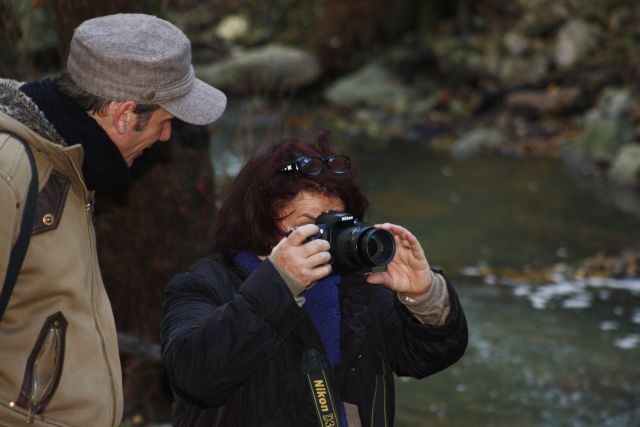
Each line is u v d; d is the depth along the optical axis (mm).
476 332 10242
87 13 6574
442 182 17703
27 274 3398
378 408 3754
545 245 13711
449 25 26484
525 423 8102
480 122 22953
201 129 7289
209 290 3795
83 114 3562
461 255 13188
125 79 3549
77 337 3479
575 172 18453
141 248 7348
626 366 9375
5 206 3271
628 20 23703
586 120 21062
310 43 27094
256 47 28000
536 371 9242
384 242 3555
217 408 3695
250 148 9195
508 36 24609
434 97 24391
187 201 7273
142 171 7113
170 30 3699
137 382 7480
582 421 8164
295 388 3631
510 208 15820
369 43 26828
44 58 9922
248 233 3822
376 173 18344
